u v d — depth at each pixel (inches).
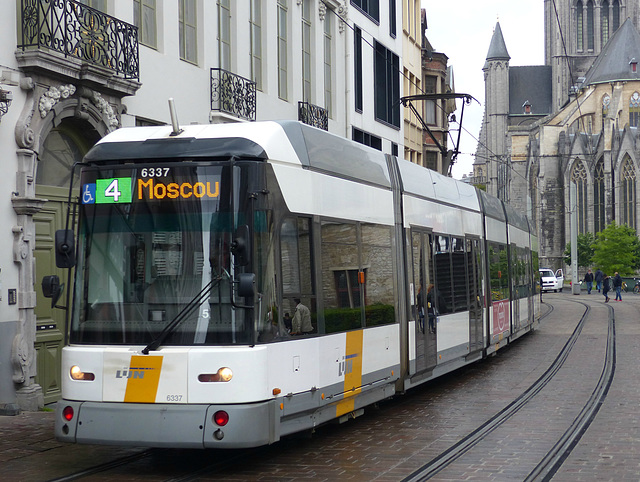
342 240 450.0
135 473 369.1
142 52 659.4
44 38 542.0
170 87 696.4
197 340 354.0
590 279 2822.3
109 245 368.8
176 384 351.9
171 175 364.5
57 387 582.2
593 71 4835.1
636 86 4576.8
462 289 694.5
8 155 533.3
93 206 373.1
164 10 690.2
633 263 3932.1
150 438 349.1
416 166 606.5
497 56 5866.1
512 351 922.7
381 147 1301.7
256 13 855.1
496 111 5880.9
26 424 491.2
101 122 605.9
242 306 352.5
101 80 590.6
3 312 526.6
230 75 773.9
